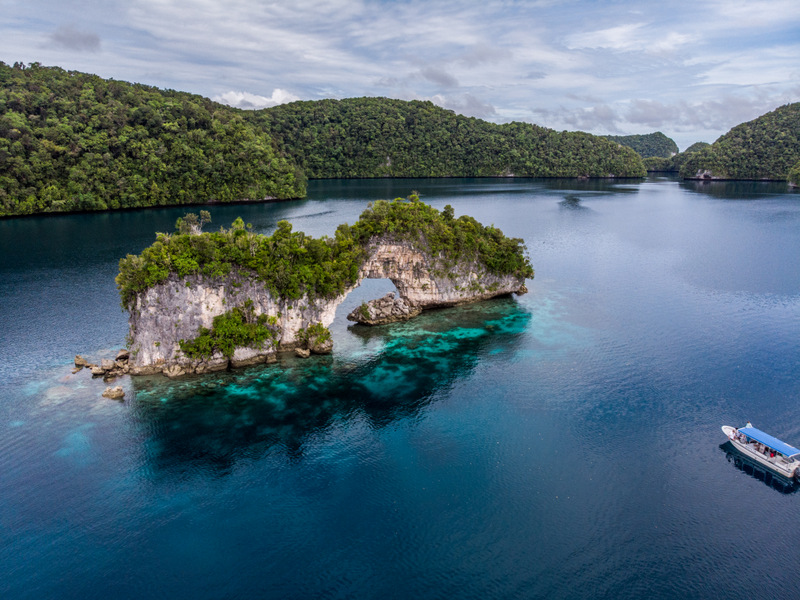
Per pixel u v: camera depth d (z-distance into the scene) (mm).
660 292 99562
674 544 40250
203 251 65375
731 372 66562
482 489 46281
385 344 75812
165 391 62156
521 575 37594
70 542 40500
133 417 56812
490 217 193625
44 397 60344
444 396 61562
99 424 55406
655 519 42750
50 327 80438
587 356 71562
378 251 82188
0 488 45906
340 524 42500
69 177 189000
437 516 43219
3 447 51344
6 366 67750
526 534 41281
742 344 74750
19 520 42469
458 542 40625
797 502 44656
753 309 89062
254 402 60094
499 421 56469
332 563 38844
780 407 58594
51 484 46594
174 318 65312
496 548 40000
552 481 47219
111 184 195000
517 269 96562
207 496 45531
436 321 84688
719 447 51969
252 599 35969
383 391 62656
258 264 68062
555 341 76625
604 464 49438
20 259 120375
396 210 84375
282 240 70750
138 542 40625
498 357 71438
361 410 58656
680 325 82312
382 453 51344
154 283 63750
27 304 90375
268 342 69375
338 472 48688
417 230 83812
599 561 38750
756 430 52156
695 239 150625
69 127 195375
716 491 46000
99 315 85562
